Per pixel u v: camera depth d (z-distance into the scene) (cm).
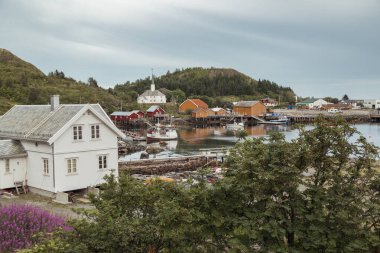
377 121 17050
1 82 13912
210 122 16350
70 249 1241
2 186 3453
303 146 1327
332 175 1317
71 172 3419
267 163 1305
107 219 1312
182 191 1356
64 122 3400
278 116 16550
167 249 1385
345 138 1358
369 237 1220
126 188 1497
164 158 6100
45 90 15075
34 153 3509
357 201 1280
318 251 1248
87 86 18475
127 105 17275
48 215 1989
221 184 1312
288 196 1302
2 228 1753
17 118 4006
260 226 1273
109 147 3666
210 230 1321
